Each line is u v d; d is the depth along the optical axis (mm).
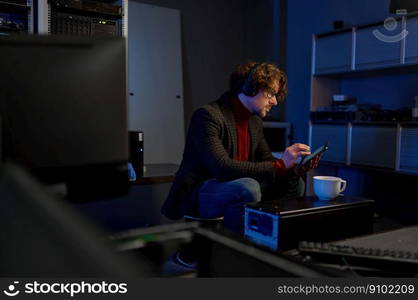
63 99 562
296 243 1006
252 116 2041
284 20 4746
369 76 3838
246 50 5070
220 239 524
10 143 544
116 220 2539
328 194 1158
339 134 3592
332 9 4168
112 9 2717
